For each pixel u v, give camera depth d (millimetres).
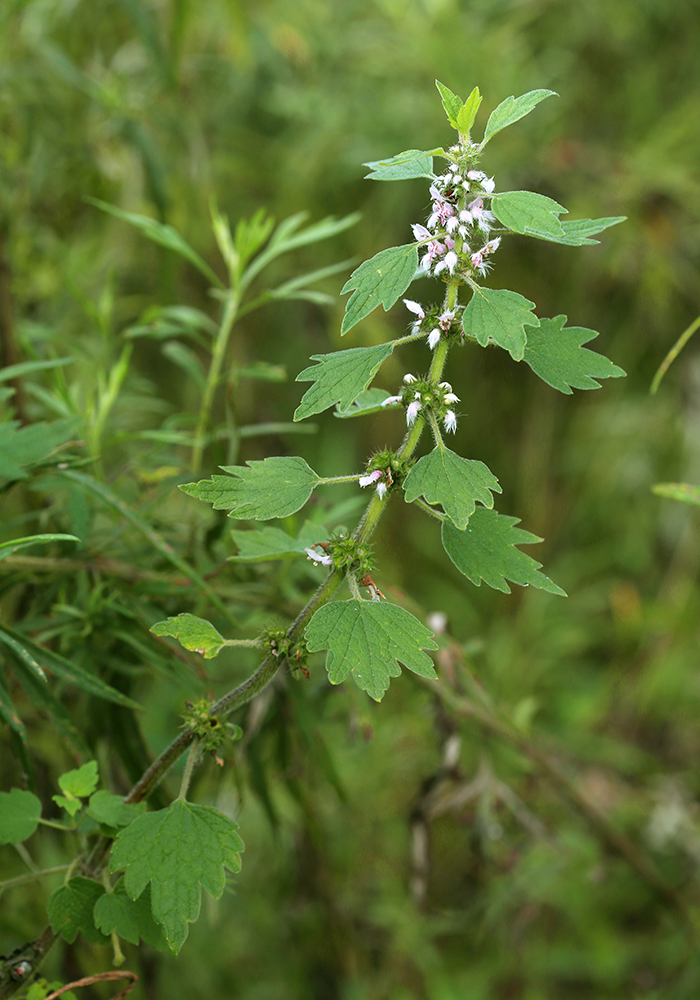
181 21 1276
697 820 1577
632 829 1656
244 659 1499
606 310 1908
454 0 1695
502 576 740
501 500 2102
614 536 2055
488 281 1853
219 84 1757
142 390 1176
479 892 1543
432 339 745
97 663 954
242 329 1897
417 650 717
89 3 1376
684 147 1756
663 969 1572
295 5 1650
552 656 1948
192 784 1039
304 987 1536
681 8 1823
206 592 899
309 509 1040
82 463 872
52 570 944
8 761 1041
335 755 1532
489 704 1102
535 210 725
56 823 791
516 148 1726
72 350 1192
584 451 1993
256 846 1594
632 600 2002
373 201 1823
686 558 1988
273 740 1037
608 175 1760
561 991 1648
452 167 750
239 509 735
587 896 1648
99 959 1107
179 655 935
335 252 1847
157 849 737
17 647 814
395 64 1752
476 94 744
